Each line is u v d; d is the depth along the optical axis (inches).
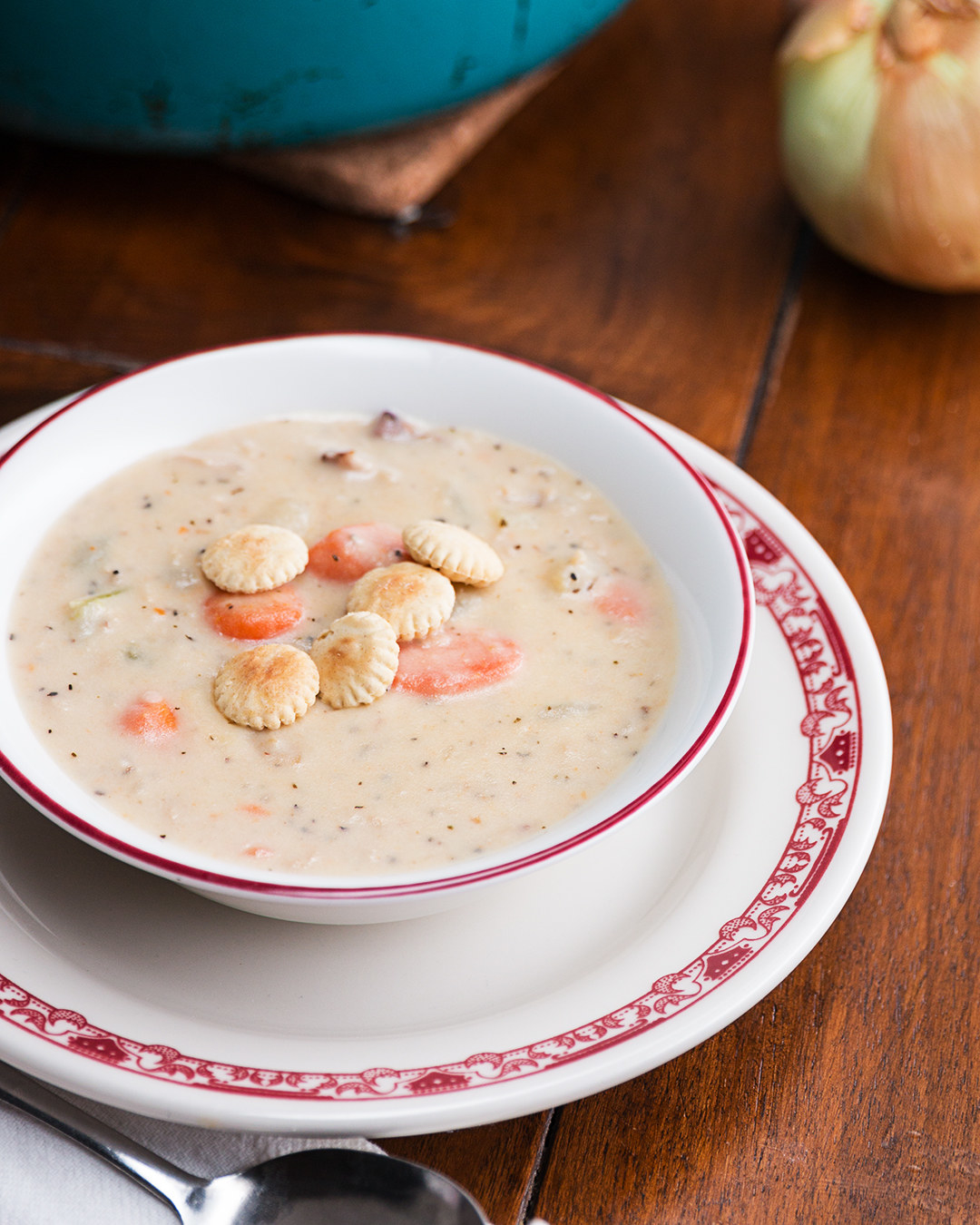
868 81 29.8
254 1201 23.2
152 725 24.5
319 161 31.9
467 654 25.1
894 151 29.8
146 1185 23.1
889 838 25.7
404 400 27.2
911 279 31.0
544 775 24.4
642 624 25.5
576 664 25.2
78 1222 23.0
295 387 27.1
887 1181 23.6
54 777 24.1
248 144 31.2
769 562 26.5
